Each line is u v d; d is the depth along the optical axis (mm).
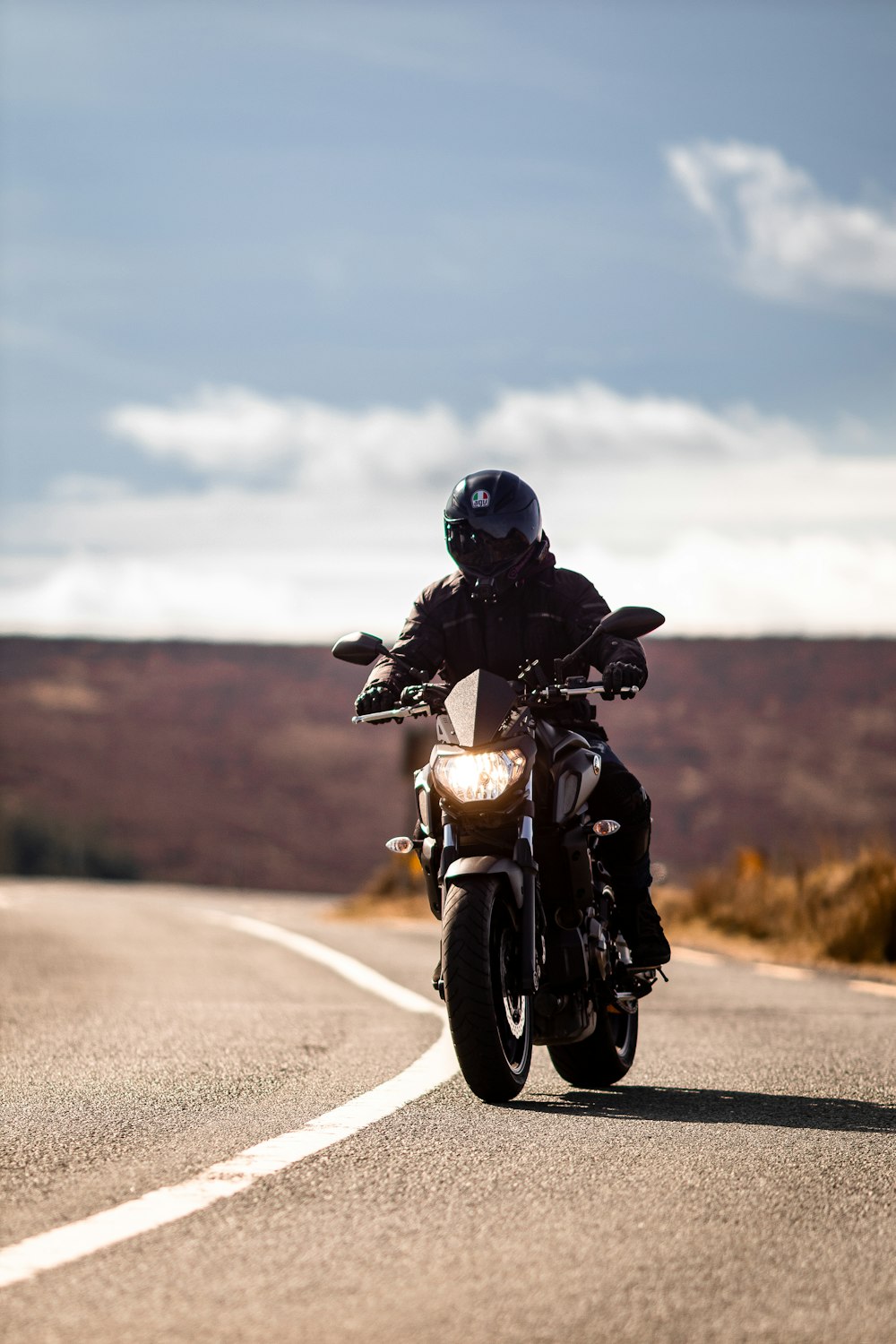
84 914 87438
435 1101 20281
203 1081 21969
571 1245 13156
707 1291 11953
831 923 54750
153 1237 13273
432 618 22797
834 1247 13258
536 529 22188
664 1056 25359
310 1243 13180
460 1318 11250
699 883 69062
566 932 21047
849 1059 24719
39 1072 22906
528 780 20297
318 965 46312
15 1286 11898
